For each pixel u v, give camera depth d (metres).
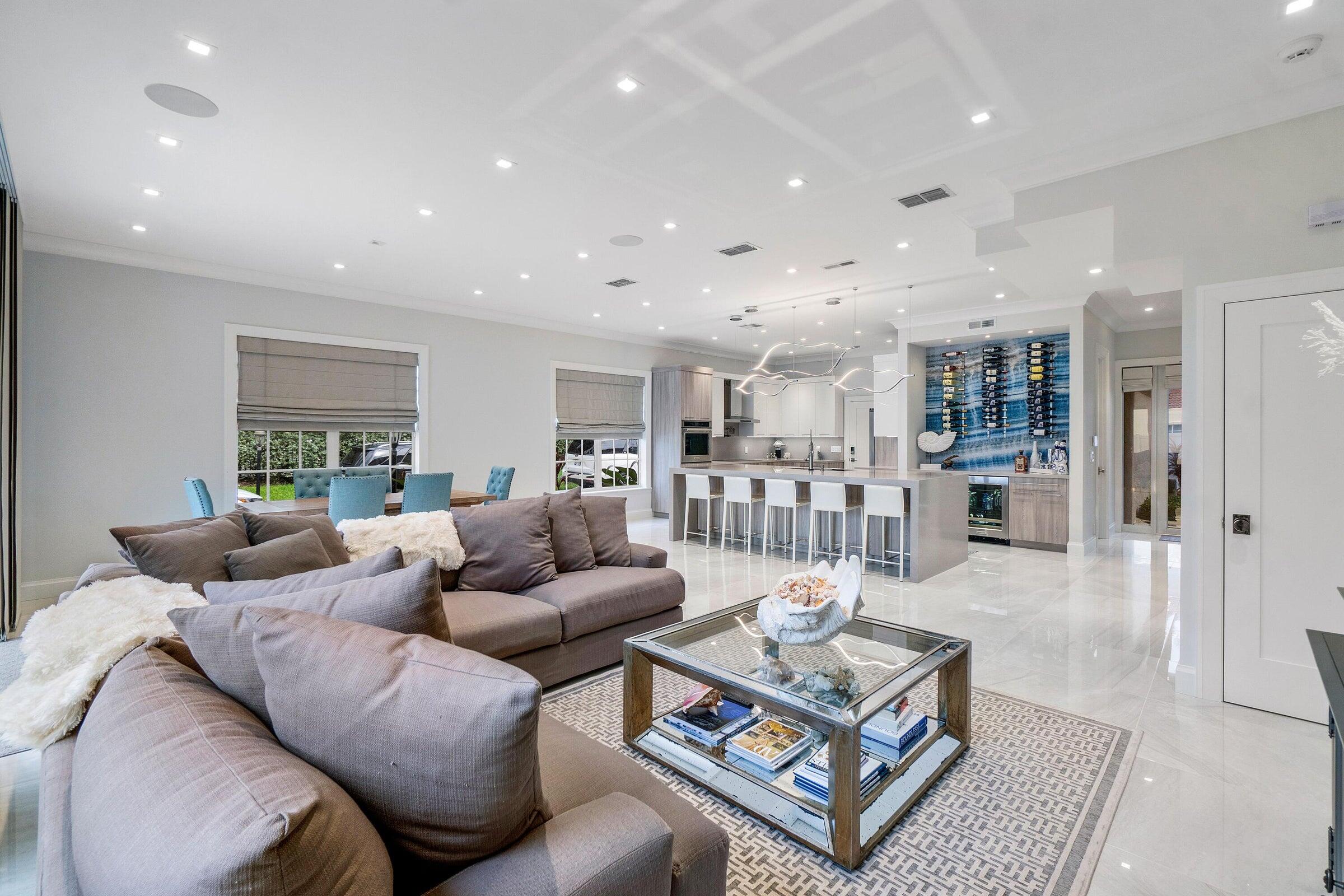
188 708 0.96
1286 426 2.63
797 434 11.12
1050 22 2.21
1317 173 2.59
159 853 0.66
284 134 2.99
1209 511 2.81
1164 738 2.44
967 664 2.30
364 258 5.02
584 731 2.46
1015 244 4.07
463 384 6.96
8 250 3.54
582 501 3.62
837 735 1.70
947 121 2.87
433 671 0.91
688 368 9.17
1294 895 1.60
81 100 2.67
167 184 3.55
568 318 7.59
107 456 4.73
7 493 3.56
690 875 1.14
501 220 4.12
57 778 1.07
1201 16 2.18
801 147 3.10
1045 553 6.51
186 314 5.11
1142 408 7.80
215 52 2.36
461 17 2.17
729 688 1.98
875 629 2.57
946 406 7.93
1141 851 1.77
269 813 0.67
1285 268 2.66
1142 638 3.65
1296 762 2.26
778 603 2.25
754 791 2.03
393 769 0.87
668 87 2.60
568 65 2.45
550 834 0.95
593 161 3.26
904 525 5.23
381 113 2.80
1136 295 4.18
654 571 3.40
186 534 2.17
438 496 4.89
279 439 5.74
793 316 7.53
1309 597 2.59
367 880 0.74
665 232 4.37
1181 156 2.97
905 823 1.90
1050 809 1.97
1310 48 2.32
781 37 2.29
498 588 3.09
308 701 0.93
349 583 1.33
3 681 2.98
